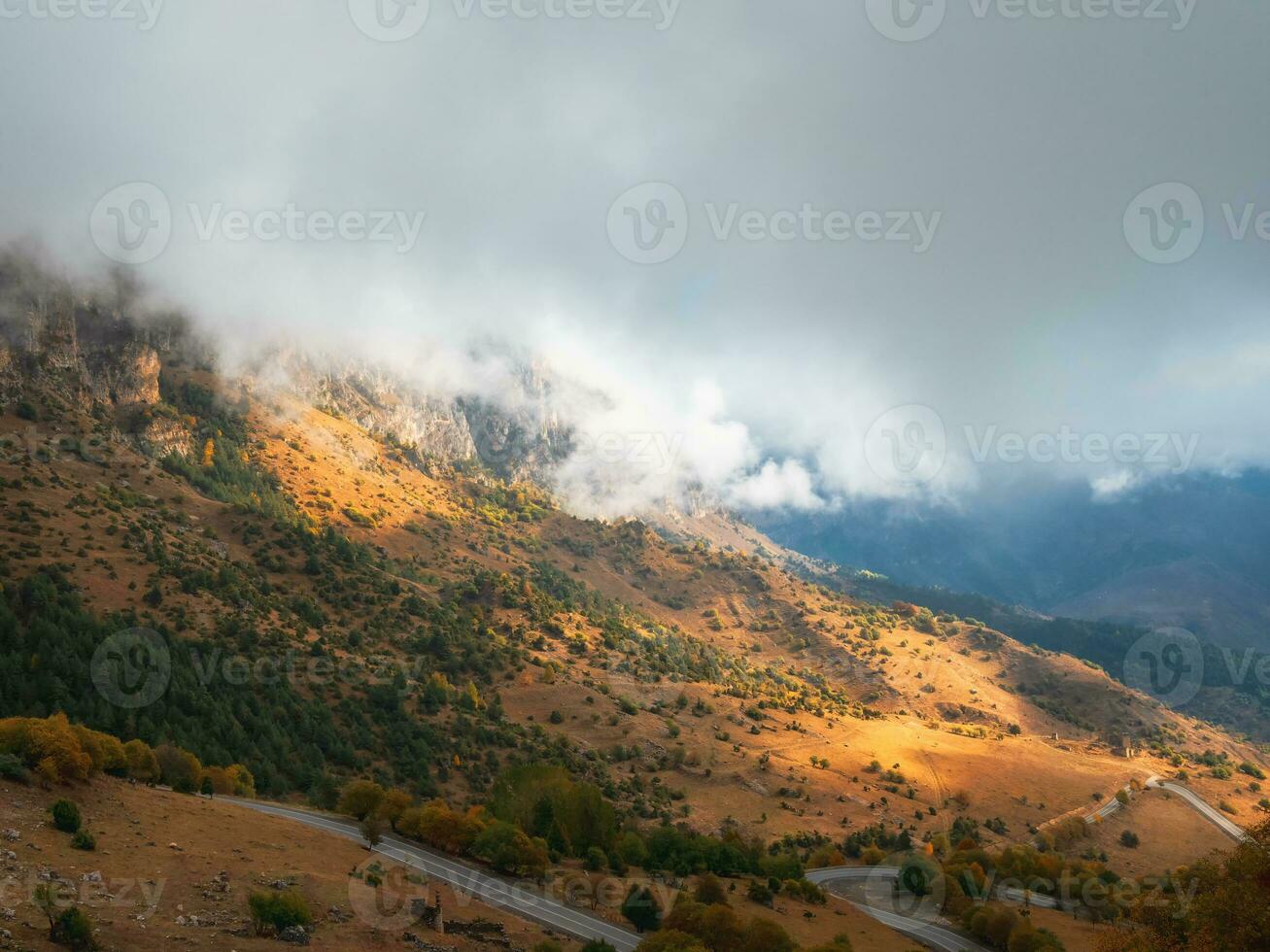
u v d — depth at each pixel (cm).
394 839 9856
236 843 7662
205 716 15375
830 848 16825
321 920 6494
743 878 12306
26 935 5025
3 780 7175
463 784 17512
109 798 7906
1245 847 7706
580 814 11862
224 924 5938
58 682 14050
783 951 8194
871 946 10350
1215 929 7394
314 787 14500
